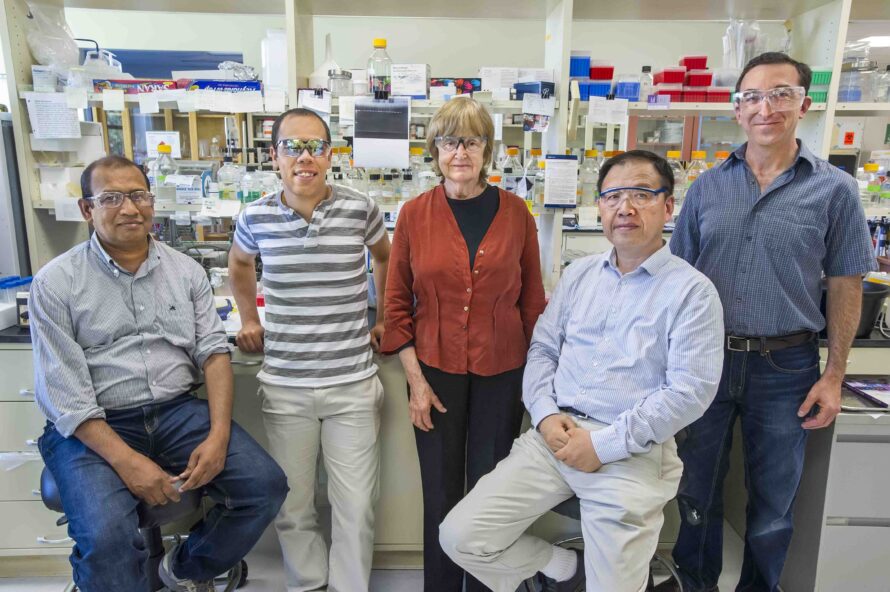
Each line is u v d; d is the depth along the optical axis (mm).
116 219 1372
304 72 2041
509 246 1450
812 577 1686
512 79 1897
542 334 1534
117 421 1430
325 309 1507
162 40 5836
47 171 1971
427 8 2127
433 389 1496
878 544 1658
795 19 2107
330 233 1493
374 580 1859
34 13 1944
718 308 1312
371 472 1617
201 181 1934
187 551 1531
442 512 1544
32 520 1788
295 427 1557
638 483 1295
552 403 1435
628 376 1353
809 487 1688
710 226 1509
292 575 1648
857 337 1764
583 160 2082
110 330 1414
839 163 3633
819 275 1465
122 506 1274
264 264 1523
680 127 5320
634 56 6035
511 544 1445
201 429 1485
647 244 1353
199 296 1568
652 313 1335
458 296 1443
